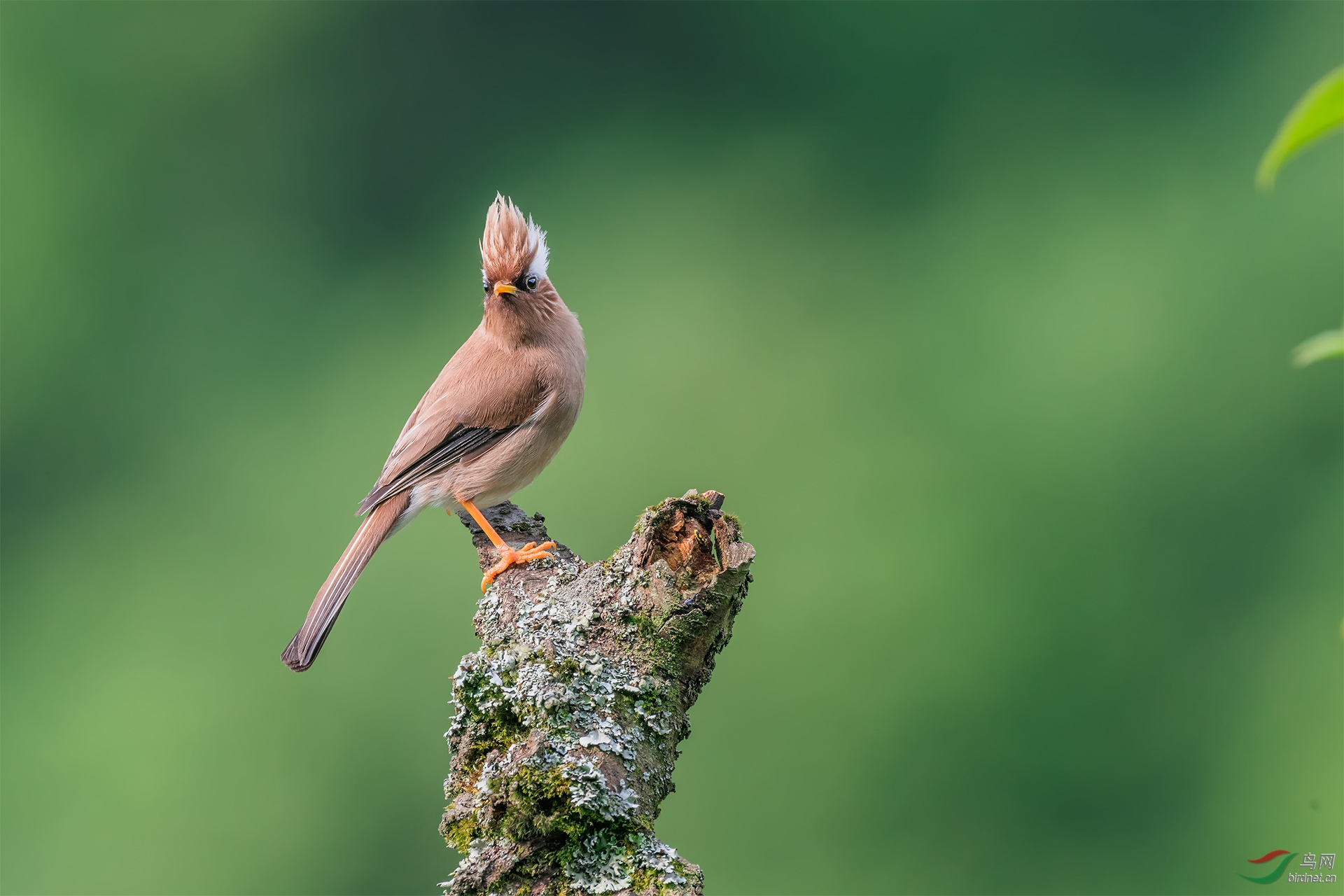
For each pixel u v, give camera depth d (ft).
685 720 20.04
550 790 17.92
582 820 17.93
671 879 17.44
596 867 17.71
